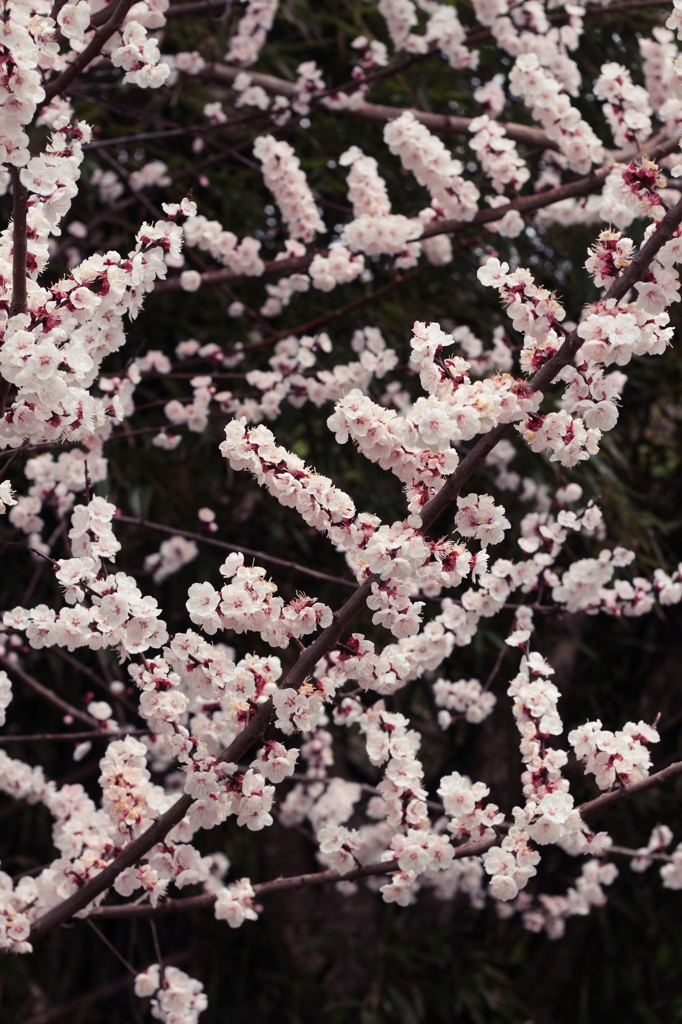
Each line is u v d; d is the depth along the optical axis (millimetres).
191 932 3600
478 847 1355
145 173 2533
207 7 2230
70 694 3170
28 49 941
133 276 1139
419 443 1111
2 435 1166
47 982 3422
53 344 1062
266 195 3266
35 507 1892
